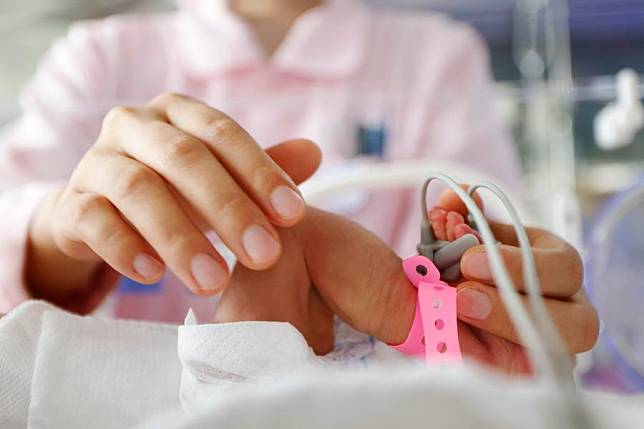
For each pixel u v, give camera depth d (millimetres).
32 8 1363
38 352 427
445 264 405
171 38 1205
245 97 1078
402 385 191
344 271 426
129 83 1180
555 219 870
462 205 440
